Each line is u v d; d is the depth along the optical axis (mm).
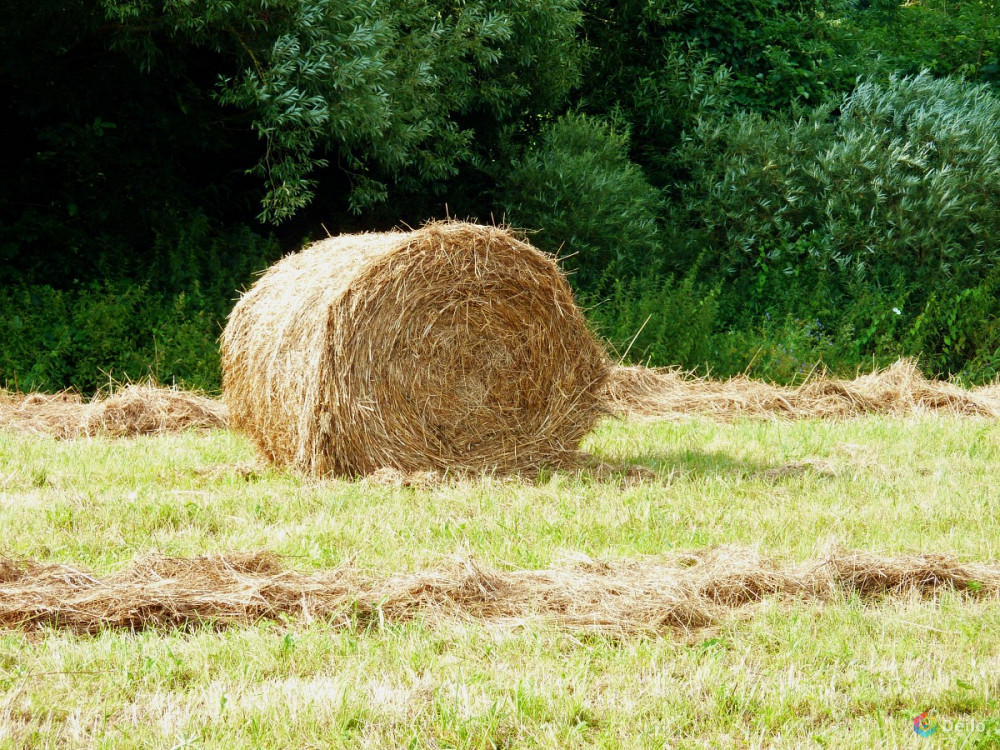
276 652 6391
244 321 12688
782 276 24531
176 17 18188
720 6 28156
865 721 5715
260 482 11297
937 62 31297
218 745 5270
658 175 26953
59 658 6203
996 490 11297
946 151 25312
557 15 23250
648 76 27531
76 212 20172
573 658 6426
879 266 24469
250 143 22797
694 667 6344
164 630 6781
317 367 11469
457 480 11758
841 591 7691
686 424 15930
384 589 7336
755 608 7363
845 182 24891
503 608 7203
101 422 14992
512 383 12117
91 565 8086
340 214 24109
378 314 11516
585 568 7977
